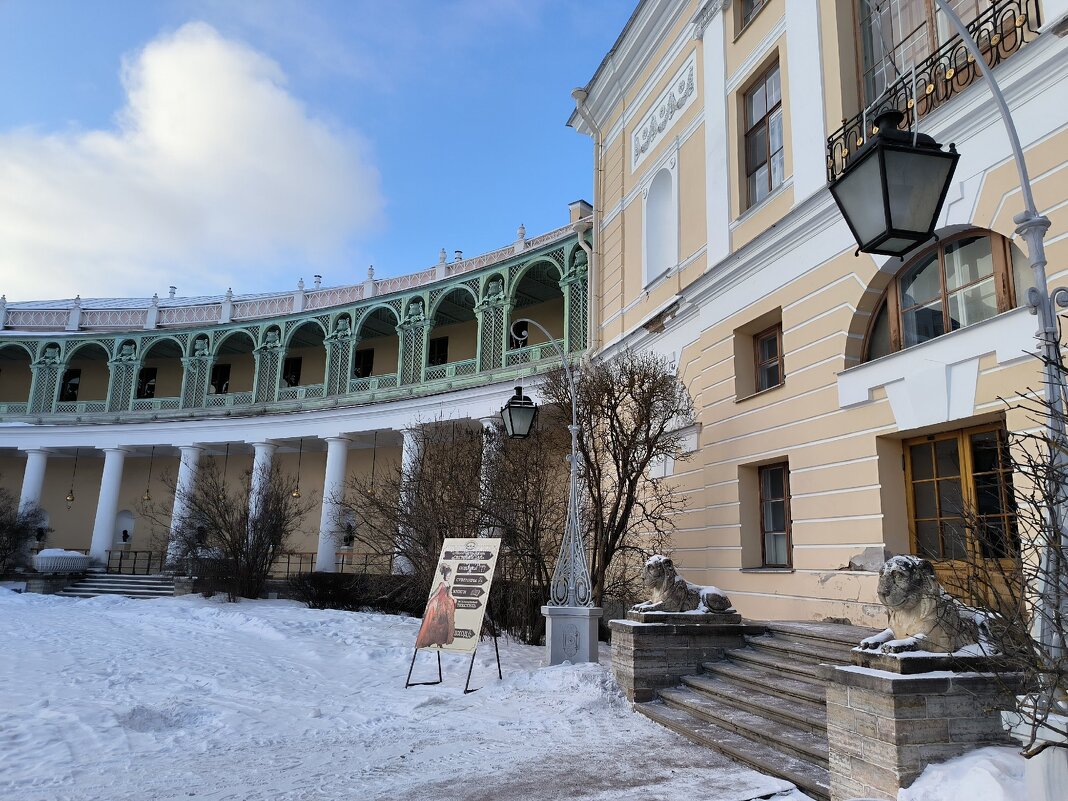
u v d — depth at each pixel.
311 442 30.03
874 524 9.15
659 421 13.77
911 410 8.69
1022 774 4.16
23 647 11.94
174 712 7.95
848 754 4.93
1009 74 7.71
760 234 11.74
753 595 11.55
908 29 9.86
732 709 7.19
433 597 10.28
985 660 4.78
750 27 13.41
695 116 15.46
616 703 8.30
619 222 19.27
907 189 4.50
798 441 10.76
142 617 17.23
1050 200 7.30
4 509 27.73
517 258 23.56
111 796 5.30
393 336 31.94
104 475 30.31
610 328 19.38
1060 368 3.85
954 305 8.66
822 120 10.94
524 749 6.55
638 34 17.84
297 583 21.47
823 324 10.45
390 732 7.27
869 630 8.43
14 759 6.08
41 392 32.06
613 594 13.73
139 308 33.03
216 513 22.97
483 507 13.79
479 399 23.38
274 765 6.11
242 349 34.00
